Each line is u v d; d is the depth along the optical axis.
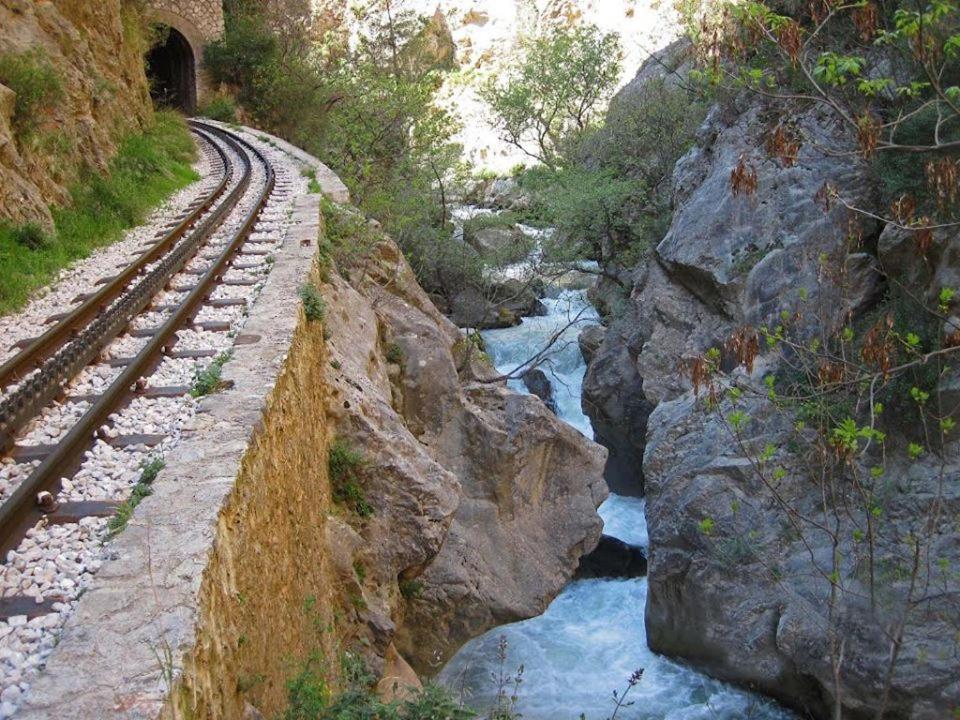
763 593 11.50
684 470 12.97
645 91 24.78
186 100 43.25
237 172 21.41
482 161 40.91
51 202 13.30
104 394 5.92
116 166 17.56
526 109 30.19
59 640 3.58
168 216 16.03
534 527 12.00
